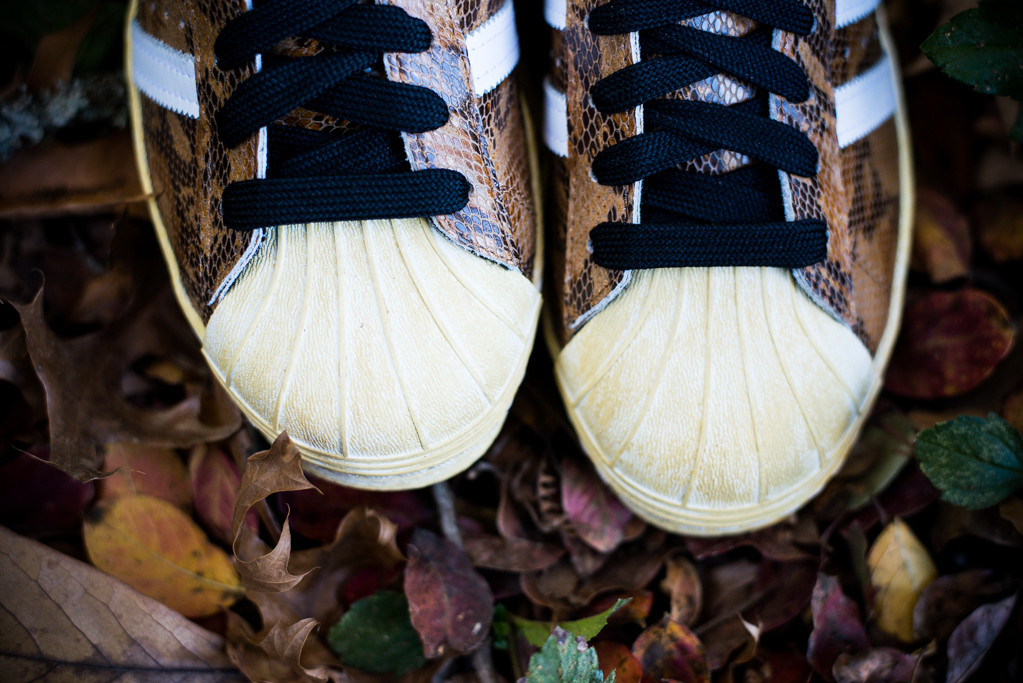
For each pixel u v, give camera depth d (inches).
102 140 18.1
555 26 16.5
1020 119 16.3
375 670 16.0
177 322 17.4
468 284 15.6
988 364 17.6
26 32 18.6
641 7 15.7
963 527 16.8
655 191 15.9
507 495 17.2
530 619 16.7
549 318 17.1
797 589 16.7
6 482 16.4
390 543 16.3
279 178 15.2
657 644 16.0
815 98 16.1
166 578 16.3
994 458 15.9
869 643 16.2
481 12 16.0
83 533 16.3
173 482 16.7
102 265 17.9
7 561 15.6
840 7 16.3
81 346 16.6
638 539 17.2
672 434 15.7
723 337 15.6
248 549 16.3
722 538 16.9
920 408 17.9
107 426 16.6
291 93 15.3
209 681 15.7
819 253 15.8
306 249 15.3
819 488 16.4
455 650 16.0
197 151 15.8
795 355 15.7
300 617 16.2
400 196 15.2
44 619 15.5
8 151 17.8
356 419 15.2
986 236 18.9
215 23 15.5
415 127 15.3
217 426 16.7
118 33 18.5
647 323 15.8
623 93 15.8
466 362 15.4
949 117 19.2
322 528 16.7
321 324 15.2
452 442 15.6
